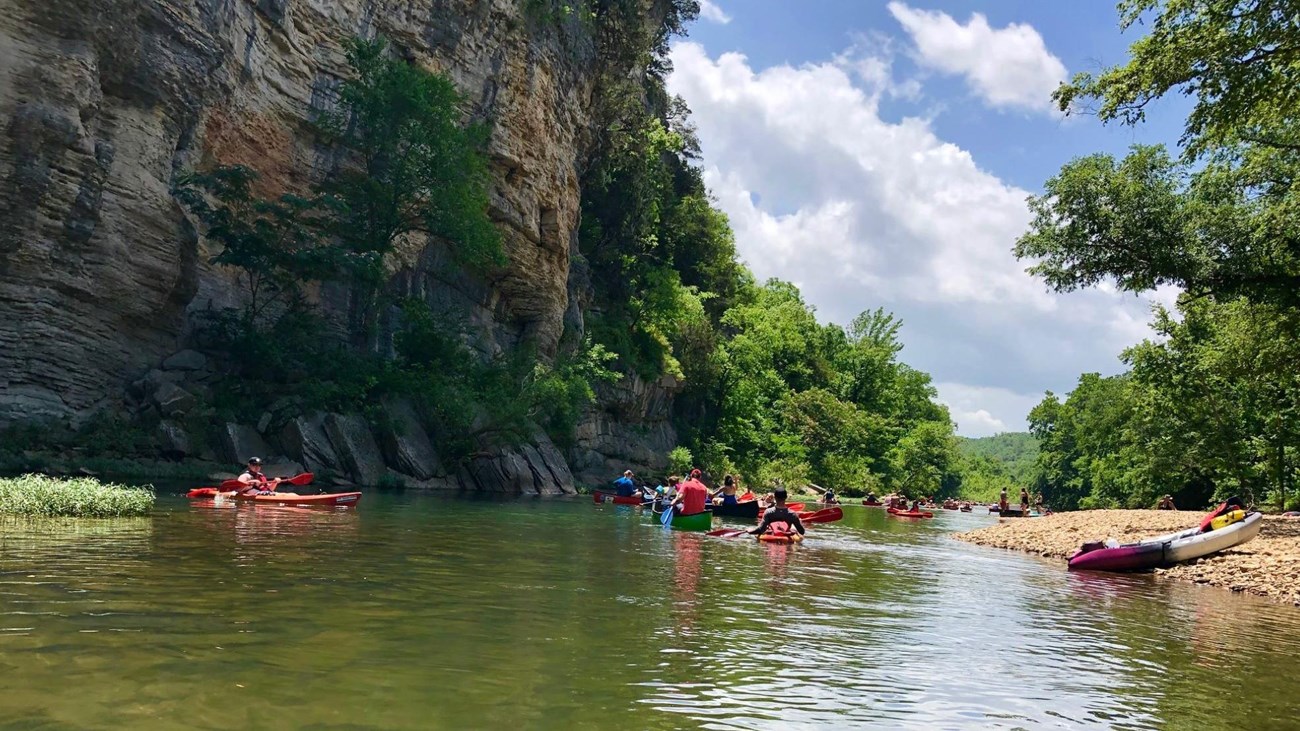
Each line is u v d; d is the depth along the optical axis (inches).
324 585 323.6
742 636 284.8
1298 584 490.6
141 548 385.7
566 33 1680.6
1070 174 849.5
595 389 1802.4
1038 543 789.2
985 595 438.0
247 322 1027.3
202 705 175.3
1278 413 1362.0
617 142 1945.1
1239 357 1066.7
